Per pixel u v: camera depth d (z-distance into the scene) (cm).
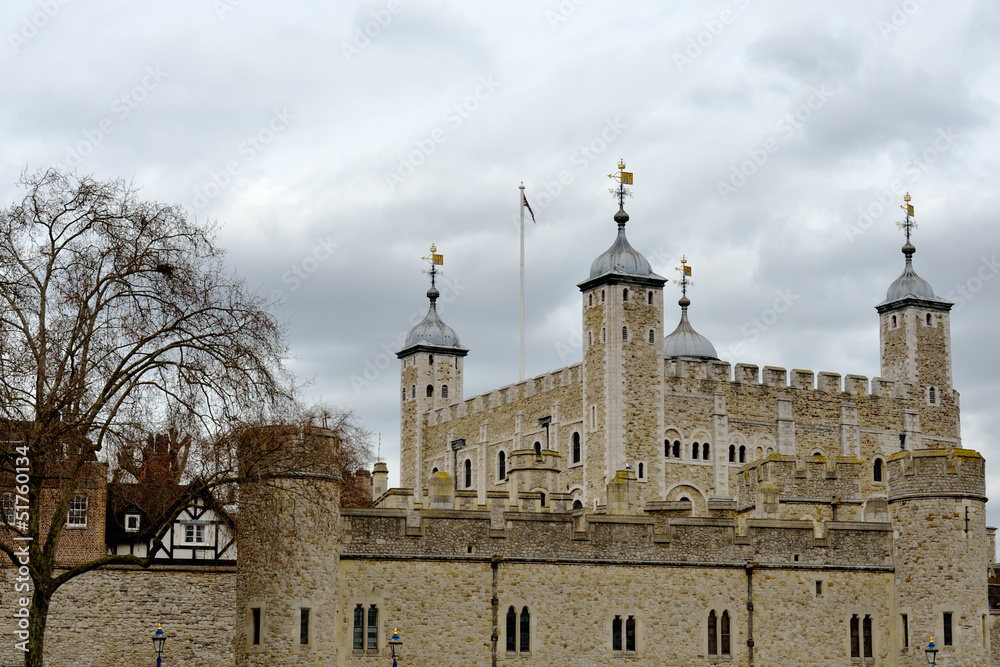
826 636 5350
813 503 5856
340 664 4850
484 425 10306
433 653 4947
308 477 4781
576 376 9438
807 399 9662
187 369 4359
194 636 4816
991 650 6319
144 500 4988
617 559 5184
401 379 11394
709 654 5222
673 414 9212
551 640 5072
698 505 9188
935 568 5378
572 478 9388
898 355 10250
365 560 4931
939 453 5441
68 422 4219
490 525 5081
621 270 9162
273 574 4738
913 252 10475
